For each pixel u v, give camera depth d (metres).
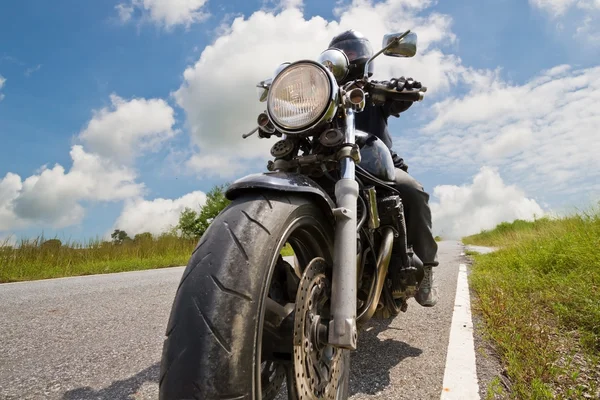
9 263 9.31
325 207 1.68
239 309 1.19
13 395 2.31
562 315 3.44
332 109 1.71
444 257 11.66
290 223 1.47
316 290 1.58
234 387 1.12
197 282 1.22
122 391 2.37
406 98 2.34
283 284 1.63
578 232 6.50
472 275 6.62
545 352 2.61
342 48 2.57
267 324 1.42
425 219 2.92
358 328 2.09
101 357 2.94
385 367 2.67
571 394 2.08
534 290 4.69
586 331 3.08
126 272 9.23
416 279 2.82
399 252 2.60
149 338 3.40
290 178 1.58
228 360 1.12
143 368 2.72
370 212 2.15
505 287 4.91
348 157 1.78
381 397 2.21
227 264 1.24
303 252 1.84
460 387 2.25
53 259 10.38
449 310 4.27
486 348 2.92
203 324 1.15
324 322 1.63
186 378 1.11
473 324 3.56
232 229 1.33
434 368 2.61
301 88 1.72
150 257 12.34
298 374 1.41
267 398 1.61
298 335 1.43
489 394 2.11
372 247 2.27
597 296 3.62
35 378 2.56
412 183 2.86
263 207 1.43
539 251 6.26
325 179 2.07
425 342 3.21
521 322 3.34
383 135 2.74
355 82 2.15
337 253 1.56
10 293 5.83
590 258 4.84
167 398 1.11
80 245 11.62
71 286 6.48
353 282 1.51
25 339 3.39
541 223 10.91
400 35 2.10
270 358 1.52
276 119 1.73
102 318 4.12
